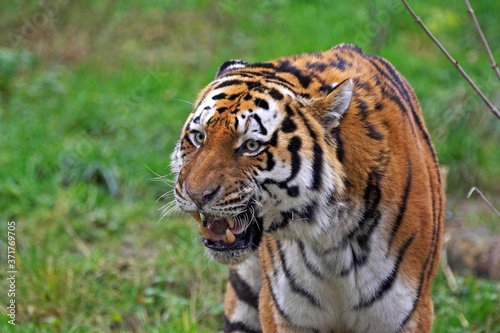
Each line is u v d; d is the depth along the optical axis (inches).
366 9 717.3
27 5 724.0
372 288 285.7
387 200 277.9
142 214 507.5
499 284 426.6
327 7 748.6
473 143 557.9
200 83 630.5
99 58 689.6
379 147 276.1
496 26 695.7
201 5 762.2
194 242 472.1
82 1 751.1
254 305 343.9
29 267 429.1
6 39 708.7
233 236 271.7
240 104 263.9
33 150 544.1
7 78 651.5
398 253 283.7
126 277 444.8
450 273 440.8
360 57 306.7
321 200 268.7
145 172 533.3
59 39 714.8
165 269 450.6
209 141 264.2
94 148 544.1
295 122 265.9
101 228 496.4
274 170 263.6
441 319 399.5
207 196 260.2
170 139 562.6
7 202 504.4
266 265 301.3
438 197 301.7
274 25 725.9
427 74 636.7
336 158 268.8
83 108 596.4
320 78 281.6
